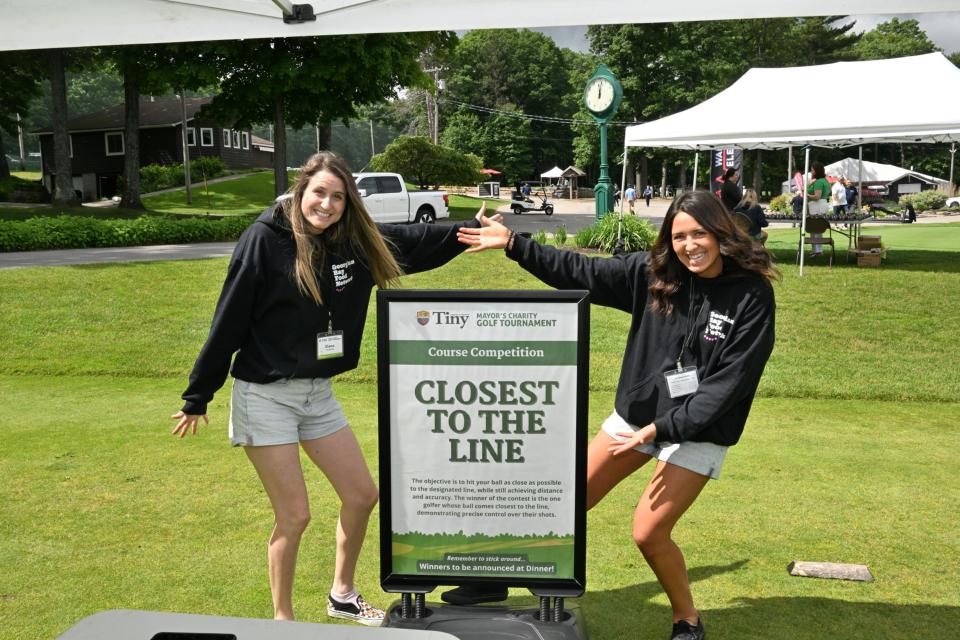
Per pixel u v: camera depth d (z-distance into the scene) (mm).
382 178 22672
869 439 5488
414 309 2430
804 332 8875
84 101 100250
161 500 4082
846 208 15914
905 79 12000
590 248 15406
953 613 2979
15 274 11820
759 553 3521
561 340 2416
